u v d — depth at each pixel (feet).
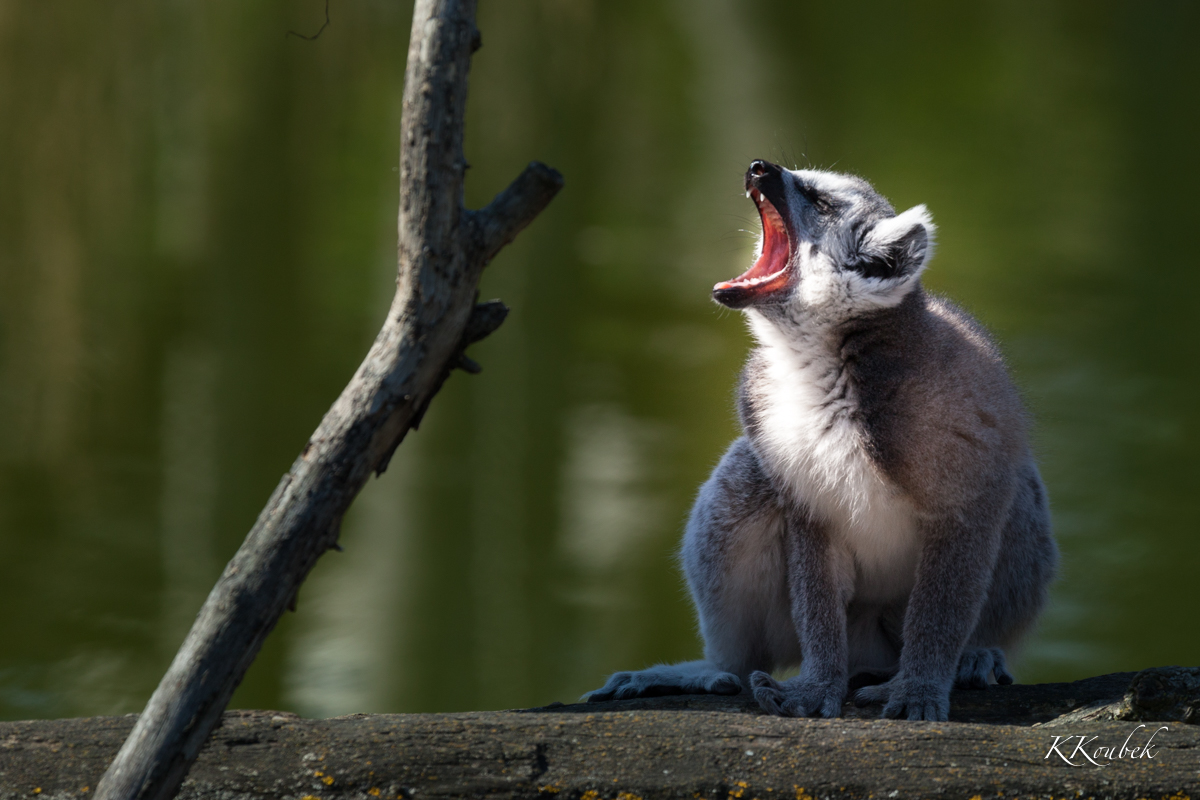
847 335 22.34
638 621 49.29
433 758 16.38
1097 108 124.26
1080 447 59.77
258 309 79.61
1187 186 101.35
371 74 129.08
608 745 16.63
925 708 20.04
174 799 14.21
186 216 96.32
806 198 23.36
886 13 164.66
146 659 46.21
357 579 53.06
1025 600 24.17
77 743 17.03
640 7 161.38
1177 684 17.70
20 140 103.65
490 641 48.91
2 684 43.91
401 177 13.53
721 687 21.93
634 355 75.41
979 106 125.59
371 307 81.71
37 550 52.90
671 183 108.37
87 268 85.51
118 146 107.34
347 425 13.65
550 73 137.28
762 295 22.90
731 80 136.26
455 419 66.74
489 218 13.71
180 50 123.03
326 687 46.42
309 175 106.83
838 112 124.67
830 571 22.53
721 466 24.38
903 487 21.57
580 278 88.69
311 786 16.10
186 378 70.13
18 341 73.20
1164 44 147.54
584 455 62.54
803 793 15.90
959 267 84.33
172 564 52.34
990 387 21.97
